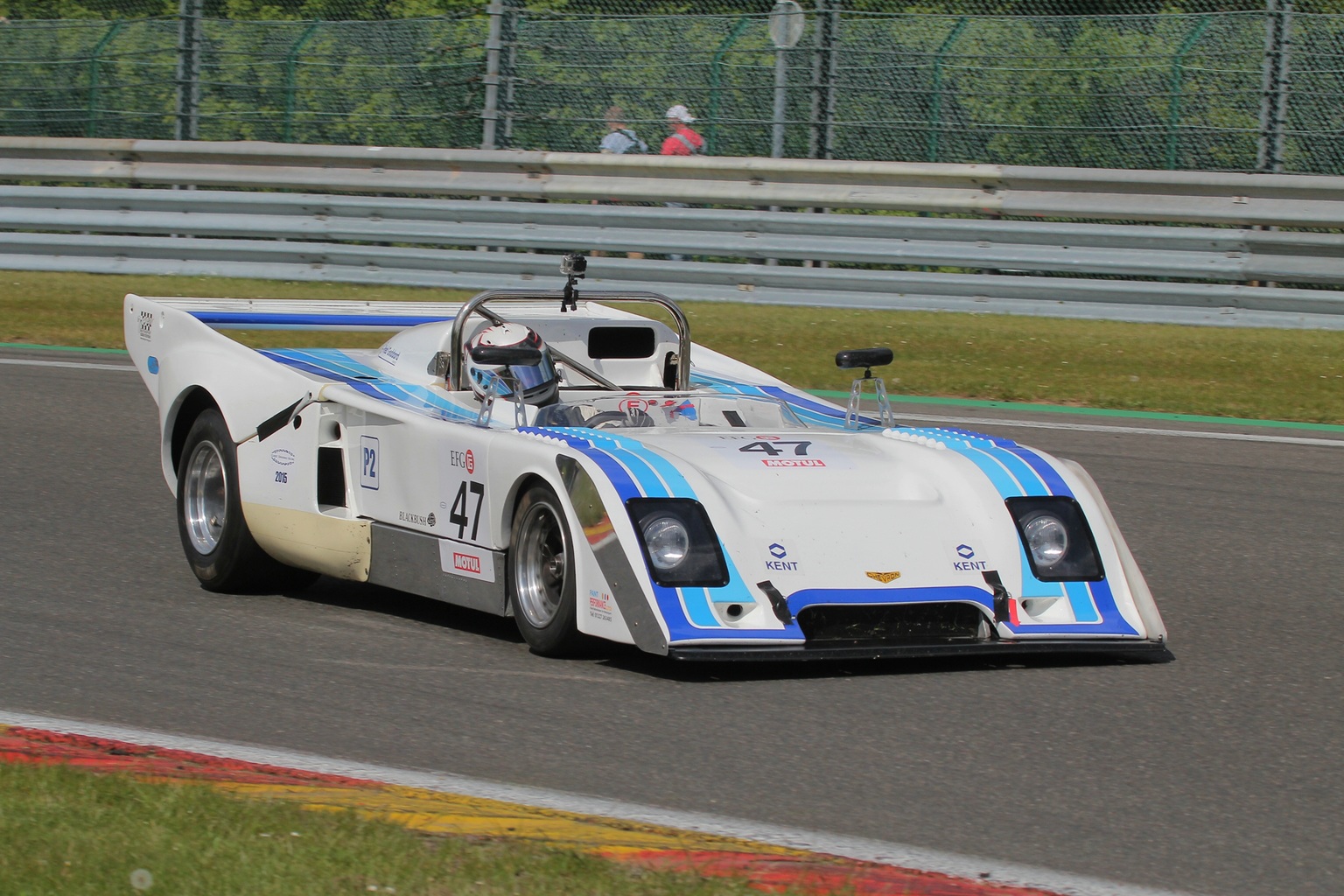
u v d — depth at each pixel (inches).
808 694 697.6
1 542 1018.7
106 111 2516.0
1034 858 516.1
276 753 609.6
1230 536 1076.5
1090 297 1955.0
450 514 821.9
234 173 2317.9
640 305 2075.5
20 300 2178.9
